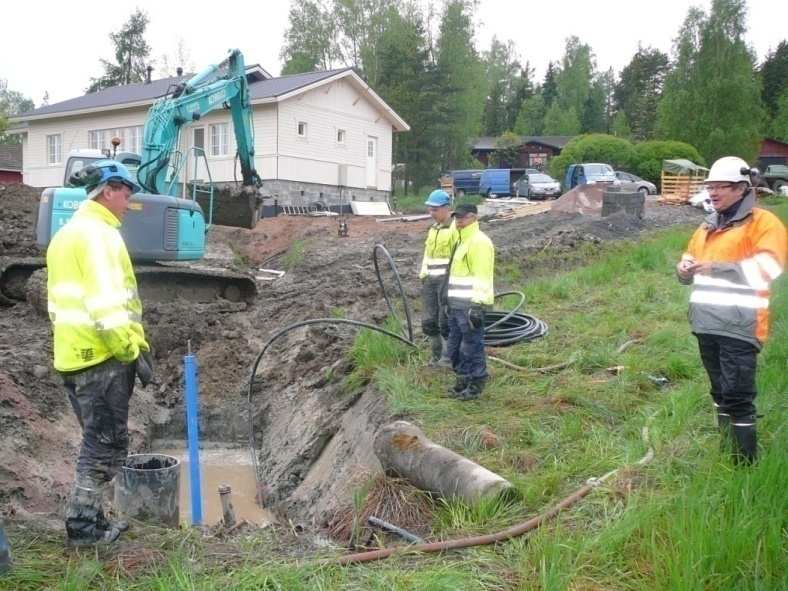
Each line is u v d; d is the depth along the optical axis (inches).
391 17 1943.9
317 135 1191.6
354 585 167.5
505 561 174.9
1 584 166.9
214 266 663.1
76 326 176.6
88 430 184.1
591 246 711.1
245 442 383.6
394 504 219.5
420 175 1856.5
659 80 3575.3
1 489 253.8
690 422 244.1
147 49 2468.0
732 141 1872.5
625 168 1679.4
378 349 343.9
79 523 184.9
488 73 3289.9
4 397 304.7
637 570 161.3
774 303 367.6
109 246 176.9
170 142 558.6
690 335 353.4
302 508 284.8
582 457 228.4
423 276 333.7
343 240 818.8
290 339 446.3
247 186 658.2
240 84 624.1
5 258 594.6
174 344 447.5
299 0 2047.2
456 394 293.7
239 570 177.2
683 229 869.2
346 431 305.4
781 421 227.9
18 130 1402.6
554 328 392.5
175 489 225.9
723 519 163.5
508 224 934.4
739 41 1919.3
